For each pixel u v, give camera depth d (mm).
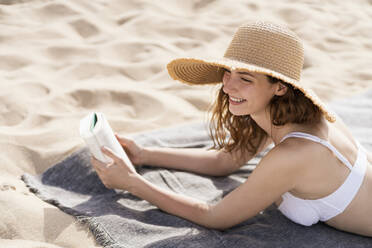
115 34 4102
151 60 3666
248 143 2053
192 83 1940
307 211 1724
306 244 1682
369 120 2896
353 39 4570
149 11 4617
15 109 2738
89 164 2154
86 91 3041
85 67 3453
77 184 2084
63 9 4414
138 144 2213
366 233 1753
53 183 2100
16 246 1558
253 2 5113
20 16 4227
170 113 2922
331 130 1666
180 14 4730
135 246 1623
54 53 3646
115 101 3031
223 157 2166
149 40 4043
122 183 1793
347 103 3186
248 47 1524
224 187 2102
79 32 4098
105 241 1645
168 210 1798
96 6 4582
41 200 1901
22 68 3346
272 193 1608
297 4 5297
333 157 1594
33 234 1672
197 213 1737
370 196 1675
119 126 2709
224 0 5074
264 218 1877
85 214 1778
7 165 2174
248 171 2277
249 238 1696
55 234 1687
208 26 4457
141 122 2783
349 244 1694
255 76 1508
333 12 5191
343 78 3730
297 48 1548
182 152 2199
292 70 1532
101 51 3738
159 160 2182
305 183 1614
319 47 4336
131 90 3105
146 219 1807
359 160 1676
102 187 2072
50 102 2865
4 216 1700
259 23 1555
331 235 1744
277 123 1610
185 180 2119
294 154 1534
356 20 4977
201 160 2182
